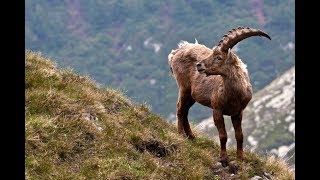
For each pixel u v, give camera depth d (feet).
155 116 145.07
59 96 125.39
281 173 133.28
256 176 127.95
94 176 105.91
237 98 128.88
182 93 147.74
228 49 126.00
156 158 122.11
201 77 139.95
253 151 142.61
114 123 127.65
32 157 103.76
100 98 137.90
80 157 111.96
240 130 133.39
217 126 132.05
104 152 114.93
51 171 103.04
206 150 134.92
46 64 144.15
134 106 146.00
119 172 107.76
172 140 130.82
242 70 130.72
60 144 111.14
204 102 138.41
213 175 124.47
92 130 119.75
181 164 121.60
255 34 124.98
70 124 118.01
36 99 120.98
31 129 109.70
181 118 147.02
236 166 129.39
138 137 125.08
